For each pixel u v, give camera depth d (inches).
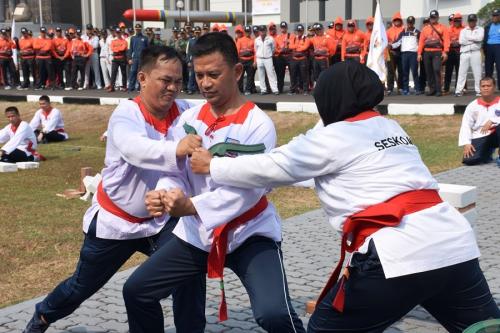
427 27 647.8
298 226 294.5
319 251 255.0
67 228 299.3
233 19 1454.2
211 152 136.3
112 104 763.4
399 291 112.8
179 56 151.1
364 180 114.4
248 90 793.6
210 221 127.3
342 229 117.3
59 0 1850.4
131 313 143.5
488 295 119.9
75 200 359.6
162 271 139.5
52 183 410.9
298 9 1312.7
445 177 385.4
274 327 125.7
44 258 258.7
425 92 688.4
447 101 593.3
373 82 118.6
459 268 114.3
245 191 126.7
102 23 1886.1
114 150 150.0
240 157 123.0
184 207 126.4
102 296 212.2
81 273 160.4
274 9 1330.0
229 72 134.9
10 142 474.6
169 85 148.6
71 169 461.4
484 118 410.3
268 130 137.4
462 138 415.5
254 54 781.9
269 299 126.3
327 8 1279.5
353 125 116.7
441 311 121.7
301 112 623.8
